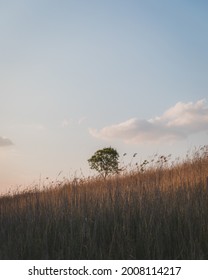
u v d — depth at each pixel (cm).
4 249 623
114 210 679
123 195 768
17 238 669
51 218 700
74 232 645
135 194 755
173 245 583
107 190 858
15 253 608
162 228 611
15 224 738
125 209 680
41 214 737
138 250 580
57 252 601
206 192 717
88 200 778
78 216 699
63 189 987
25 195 1021
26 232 679
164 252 574
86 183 1108
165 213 651
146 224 609
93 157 2109
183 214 640
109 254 561
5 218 784
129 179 1073
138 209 693
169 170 1148
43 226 680
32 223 700
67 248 601
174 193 745
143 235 593
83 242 614
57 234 651
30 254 607
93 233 606
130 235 619
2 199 1037
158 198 703
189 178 897
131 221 655
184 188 751
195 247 548
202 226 595
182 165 1201
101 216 669
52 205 788
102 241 617
